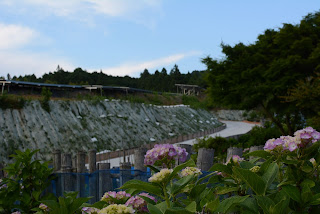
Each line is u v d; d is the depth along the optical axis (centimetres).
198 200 228
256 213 198
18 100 3947
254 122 7775
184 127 6131
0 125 3447
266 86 2173
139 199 238
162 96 8862
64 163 982
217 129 5312
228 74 2433
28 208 522
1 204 513
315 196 204
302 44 2192
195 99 9194
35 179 539
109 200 254
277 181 254
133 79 16200
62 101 4575
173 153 277
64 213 241
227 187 256
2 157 3055
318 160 239
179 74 15638
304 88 1814
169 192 226
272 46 2459
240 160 272
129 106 5662
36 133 3638
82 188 760
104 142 4188
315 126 1778
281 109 2247
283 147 242
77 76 13612
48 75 14000
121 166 718
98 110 4969
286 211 196
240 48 2547
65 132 3975
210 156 684
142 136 4938
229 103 2508
